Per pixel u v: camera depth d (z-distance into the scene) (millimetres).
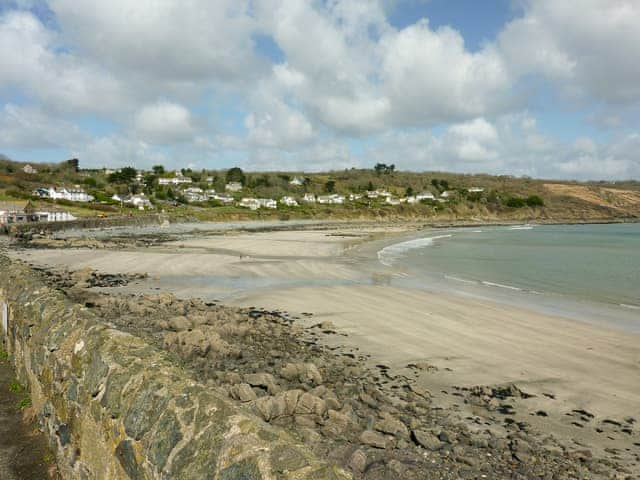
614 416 8305
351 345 12227
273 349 11297
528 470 6145
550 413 8359
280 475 2393
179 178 153750
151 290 19734
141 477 3107
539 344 12859
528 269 32500
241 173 172625
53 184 102125
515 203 168000
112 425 3527
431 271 29391
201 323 12891
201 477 2637
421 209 150125
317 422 6801
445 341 12820
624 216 165500
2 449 4996
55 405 4809
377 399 8477
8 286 8430
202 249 39094
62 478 4500
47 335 5375
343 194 167375
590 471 6250
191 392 3258
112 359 4020
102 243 41500
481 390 9266
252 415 3035
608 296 22047
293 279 23875
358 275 25969
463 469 5980
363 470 5691
